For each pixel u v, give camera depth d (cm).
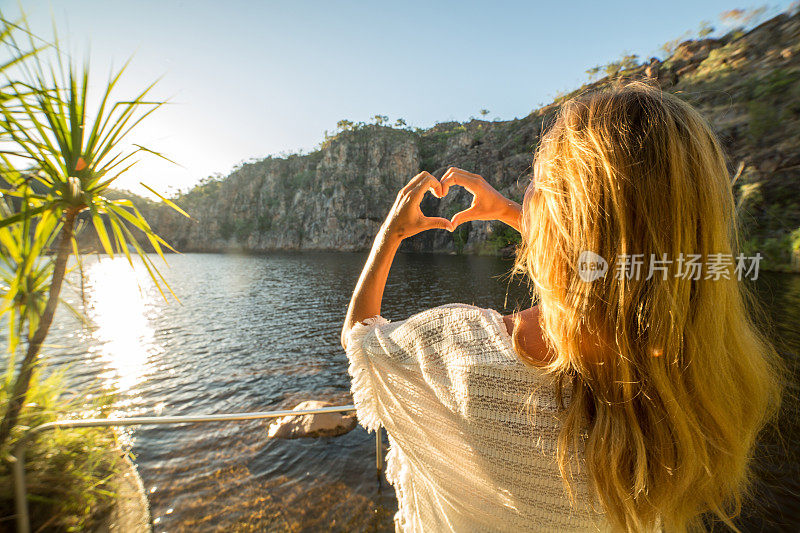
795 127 3378
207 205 12912
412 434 57
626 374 42
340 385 837
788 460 416
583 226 44
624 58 6122
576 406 45
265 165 13588
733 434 44
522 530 52
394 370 57
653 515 45
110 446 298
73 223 206
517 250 54
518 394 49
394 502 398
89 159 203
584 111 49
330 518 379
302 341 1307
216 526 370
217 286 3225
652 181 43
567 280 45
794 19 4150
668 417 42
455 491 56
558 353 45
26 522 197
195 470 462
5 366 209
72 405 279
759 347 49
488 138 10212
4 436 207
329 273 4519
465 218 65
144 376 932
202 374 945
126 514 262
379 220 11056
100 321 1714
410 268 4562
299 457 489
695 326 42
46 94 183
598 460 43
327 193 11631
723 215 45
